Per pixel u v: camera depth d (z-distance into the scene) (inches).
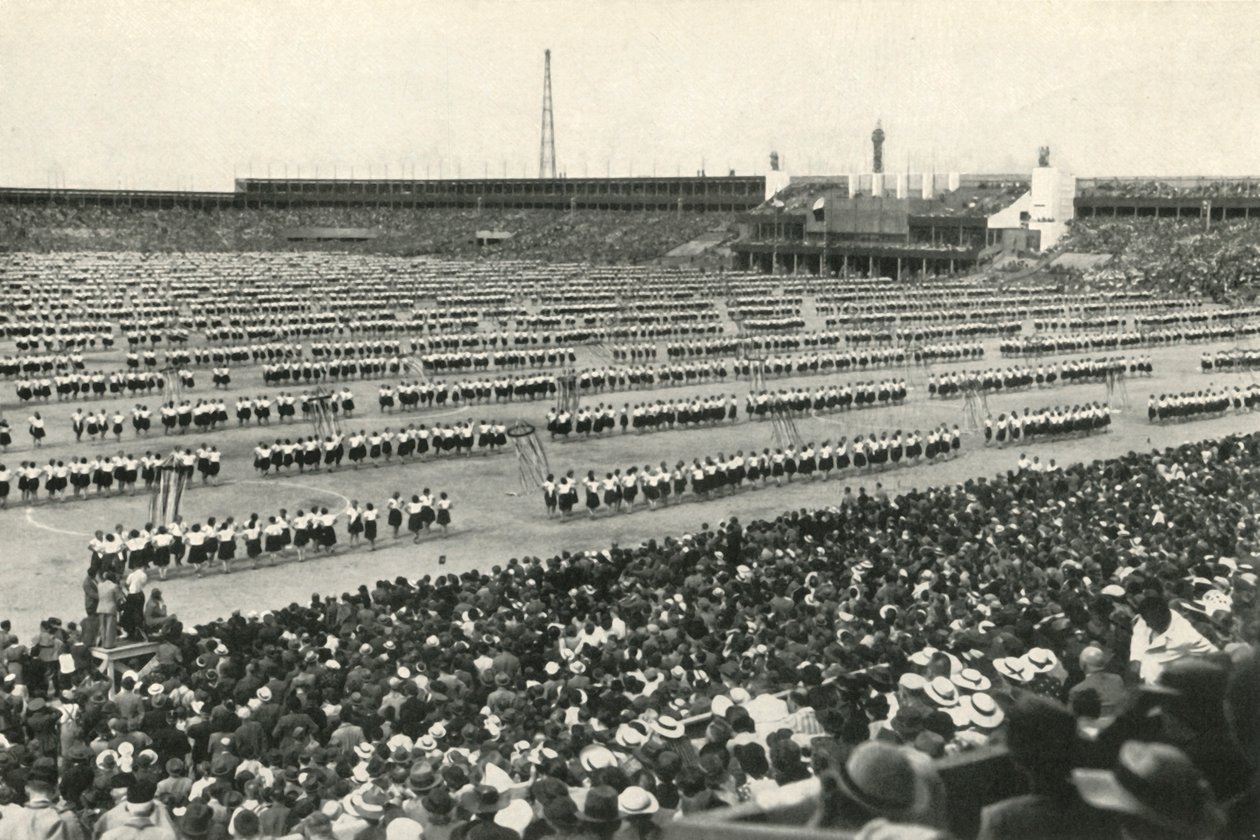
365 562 1834.4
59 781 858.8
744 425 2989.7
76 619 1545.3
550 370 3727.9
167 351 3725.4
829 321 4685.0
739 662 978.7
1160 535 1393.9
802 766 594.9
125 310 4707.2
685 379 3540.8
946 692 736.3
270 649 1110.4
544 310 4918.8
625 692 934.4
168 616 1382.9
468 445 2561.5
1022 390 3538.4
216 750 861.8
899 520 1676.9
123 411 3016.7
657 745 669.9
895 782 223.6
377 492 2269.9
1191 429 2967.5
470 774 685.3
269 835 645.3
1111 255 6299.2
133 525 2010.3
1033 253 6633.9
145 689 1079.0
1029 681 788.0
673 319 4694.9
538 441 2508.6
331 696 992.9
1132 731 258.1
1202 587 1050.7
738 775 598.2
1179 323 4712.1
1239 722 259.6
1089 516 1576.0
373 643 1113.4
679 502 2247.8
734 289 6033.5
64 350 3878.0
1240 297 5423.2
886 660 938.1
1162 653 647.1
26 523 2020.2
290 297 5280.5
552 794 532.1
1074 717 249.9
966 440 2834.6
